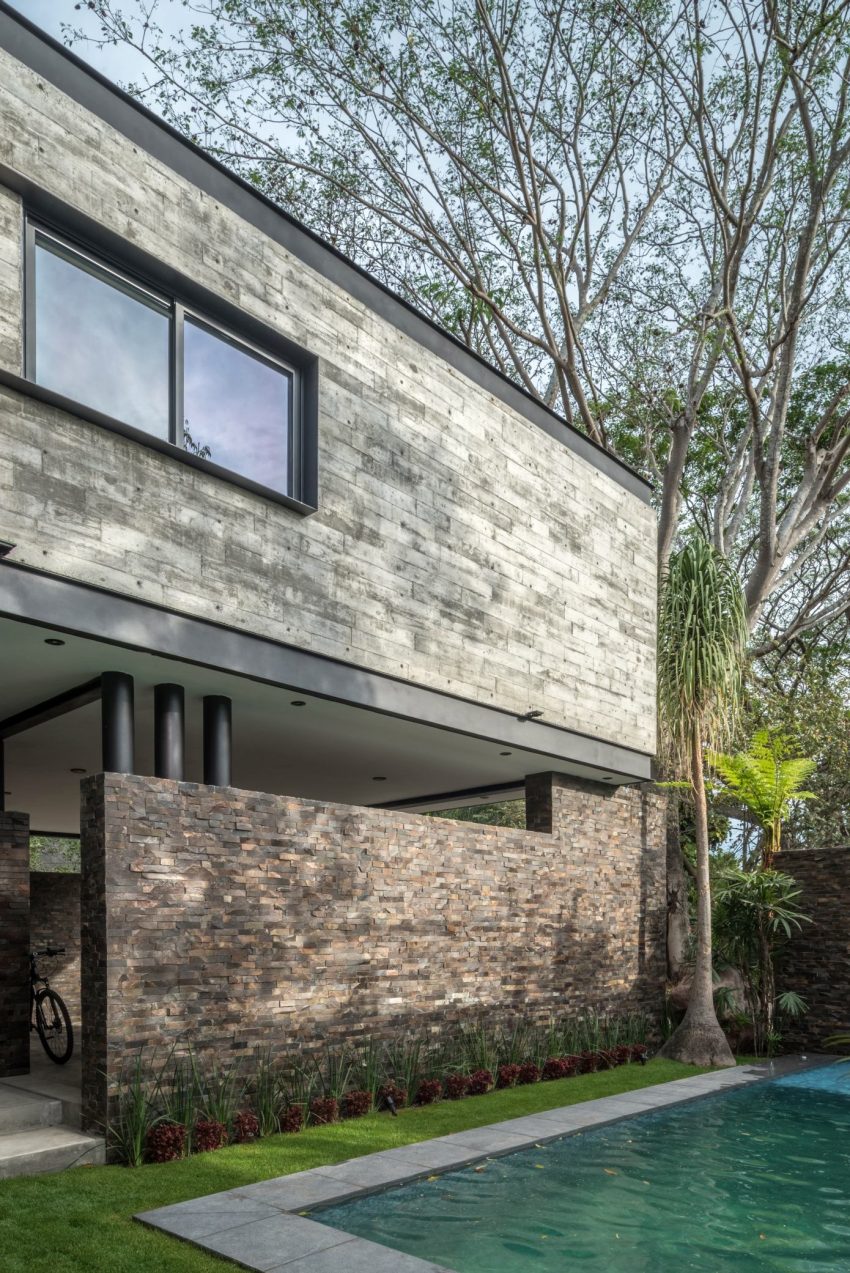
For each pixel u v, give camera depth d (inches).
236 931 312.2
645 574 557.3
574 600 490.9
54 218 278.4
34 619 261.1
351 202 810.8
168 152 309.3
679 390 831.1
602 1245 222.5
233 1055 305.6
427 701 394.3
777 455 725.3
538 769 505.7
